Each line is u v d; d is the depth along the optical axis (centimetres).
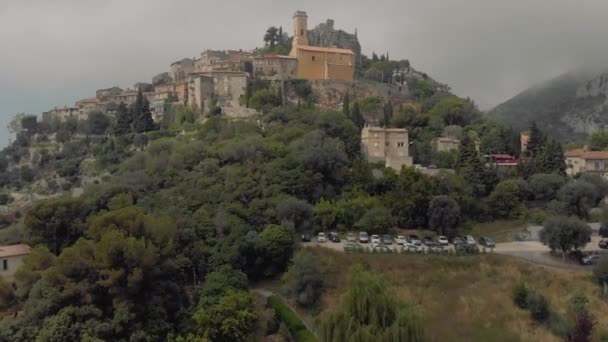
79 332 7125
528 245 10844
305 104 18688
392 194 12206
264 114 18188
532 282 8731
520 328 7488
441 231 11531
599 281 8600
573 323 7425
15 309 8100
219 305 7869
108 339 7250
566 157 15388
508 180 13050
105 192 11169
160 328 7706
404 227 11900
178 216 10256
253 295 8581
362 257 9675
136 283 7750
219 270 9100
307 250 10025
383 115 19600
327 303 8688
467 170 13400
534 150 14912
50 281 7719
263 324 8438
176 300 8506
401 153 15688
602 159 14762
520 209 12406
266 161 13462
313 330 8025
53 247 9750
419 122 18462
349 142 15262
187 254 9556
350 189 12744
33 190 18625
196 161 13900
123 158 18325
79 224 9900
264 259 10012
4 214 14375
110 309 7719
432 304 7912
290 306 8844
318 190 12325
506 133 16712
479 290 8444
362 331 6072
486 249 10362
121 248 7788
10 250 9550
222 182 12362
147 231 8662
